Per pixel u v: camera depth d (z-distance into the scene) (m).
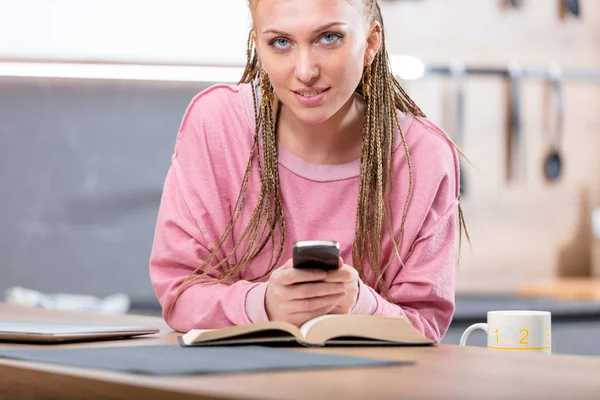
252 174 1.81
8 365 1.21
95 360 1.20
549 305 3.44
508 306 3.38
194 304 1.68
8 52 3.36
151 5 3.41
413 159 1.80
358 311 1.56
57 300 3.53
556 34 4.52
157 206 3.96
